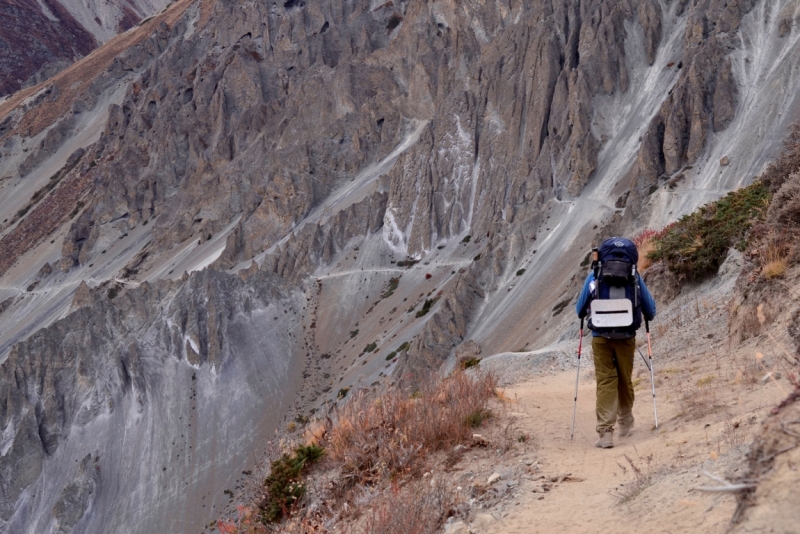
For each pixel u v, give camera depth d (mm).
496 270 83875
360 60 159625
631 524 4254
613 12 106875
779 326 8359
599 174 92875
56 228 184500
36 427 89750
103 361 97875
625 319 7074
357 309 106875
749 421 5348
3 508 83375
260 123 164000
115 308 106500
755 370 7152
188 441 86312
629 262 7355
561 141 100250
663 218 71812
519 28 120688
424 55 145750
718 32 90188
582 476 5910
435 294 95938
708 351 10578
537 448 7195
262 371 97250
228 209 149125
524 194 100062
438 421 8008
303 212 137000
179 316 102188
